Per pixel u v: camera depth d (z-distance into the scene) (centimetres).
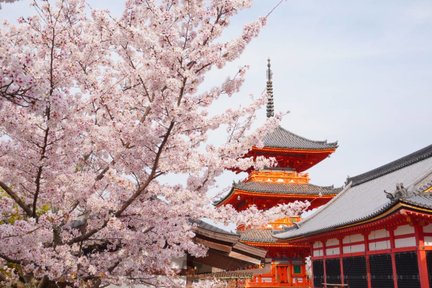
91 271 782
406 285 2055
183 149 804
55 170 800
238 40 747
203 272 1282
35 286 852
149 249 838
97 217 834
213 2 754
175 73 749
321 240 3086
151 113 796
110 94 848
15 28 793
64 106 561
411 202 1819
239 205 4016
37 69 571
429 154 3006
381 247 2312
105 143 797
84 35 857
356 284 2564
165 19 760
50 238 733
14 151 776
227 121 822
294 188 3816
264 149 3803
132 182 796
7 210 833
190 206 805
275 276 3525
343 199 3750
